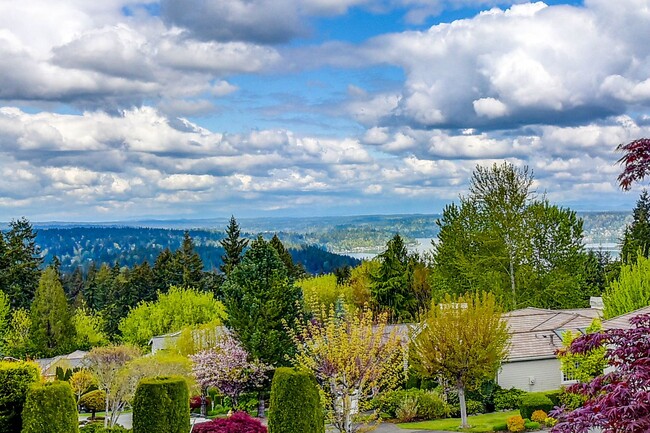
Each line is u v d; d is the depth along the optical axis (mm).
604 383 10188
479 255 53531
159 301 74938
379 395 27781
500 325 34031
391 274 63062
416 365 32219
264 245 44125
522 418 31500
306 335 26062
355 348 24203
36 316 71188
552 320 42375
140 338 70938
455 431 30781
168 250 96562
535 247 53062
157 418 21344
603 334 10328
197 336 47469
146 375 37875
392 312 58125
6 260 82250
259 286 42812
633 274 40094
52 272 73562
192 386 39469
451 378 31703
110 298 98125
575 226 53344
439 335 31016
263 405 41875
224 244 80938
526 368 37406
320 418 21391
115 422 38344
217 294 86625
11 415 21016
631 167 10094
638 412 9078
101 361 38625
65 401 19141
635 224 79250
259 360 41375
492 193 53250
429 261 66250
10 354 66625
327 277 75562
